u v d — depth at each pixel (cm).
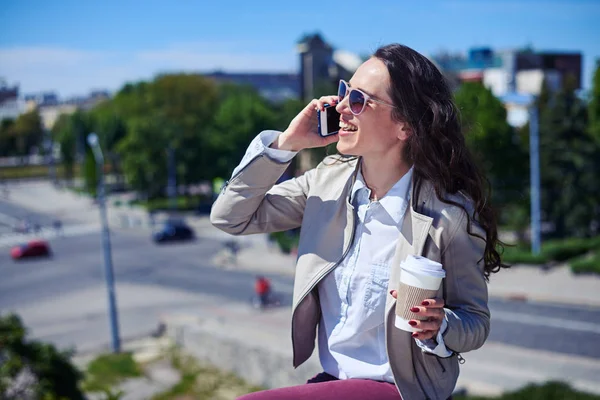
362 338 172
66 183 8406
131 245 4325
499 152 3594
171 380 1744
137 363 1905
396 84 160
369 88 163
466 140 174
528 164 3719
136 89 8269
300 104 4428
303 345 189
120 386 1727
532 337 1839
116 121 7600
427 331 150
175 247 4169
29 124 11656
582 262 2464
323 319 183
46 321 2575
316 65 5597
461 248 160
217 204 194
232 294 2858
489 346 1756
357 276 171
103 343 2209
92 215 5847
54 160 10181
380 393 163
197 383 1673
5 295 3066
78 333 2369
